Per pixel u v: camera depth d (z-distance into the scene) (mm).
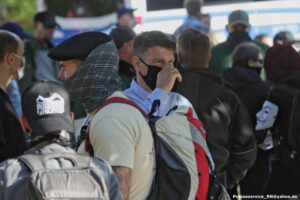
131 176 9289
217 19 29609
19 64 14180
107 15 33688
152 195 9578
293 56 14633
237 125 12586
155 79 10633
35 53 22641
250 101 15812
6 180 7840
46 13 23359
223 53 21141
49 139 8211
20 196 7773
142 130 9430
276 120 14438
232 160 12828
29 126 8266
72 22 33750
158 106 10250
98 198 7785
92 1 33750
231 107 12414
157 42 10578
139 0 29625
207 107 12109
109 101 9594
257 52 16250
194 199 9906
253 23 29609
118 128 9250
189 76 12117
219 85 12312
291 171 14289
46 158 8008
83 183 7812
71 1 33812
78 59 10070
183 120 10125
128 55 14836
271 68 14648
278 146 14398
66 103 8320
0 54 13922
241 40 21031
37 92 8227
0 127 12336
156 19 29406
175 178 9586
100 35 10133
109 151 9164
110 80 9930
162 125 9961
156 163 9672
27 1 68625
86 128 9922
